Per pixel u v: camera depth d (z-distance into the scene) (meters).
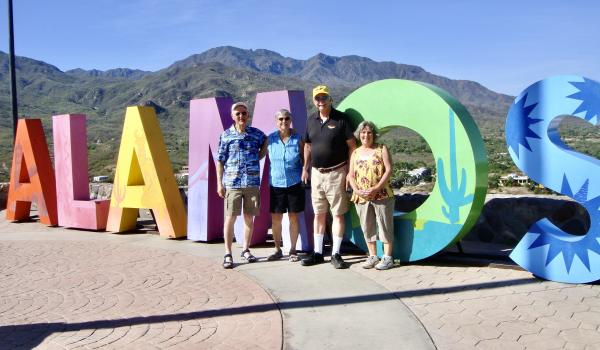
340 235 5.79
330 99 5.67
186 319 4.14
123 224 8.12
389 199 5.57
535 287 4.74
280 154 5.99
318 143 5.71
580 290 4.61
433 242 5.56
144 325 4.02
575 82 4.85
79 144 8.63
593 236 4.68
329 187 5.73
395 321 4.00
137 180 8.15
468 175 5.26
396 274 5.39
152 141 7.66
